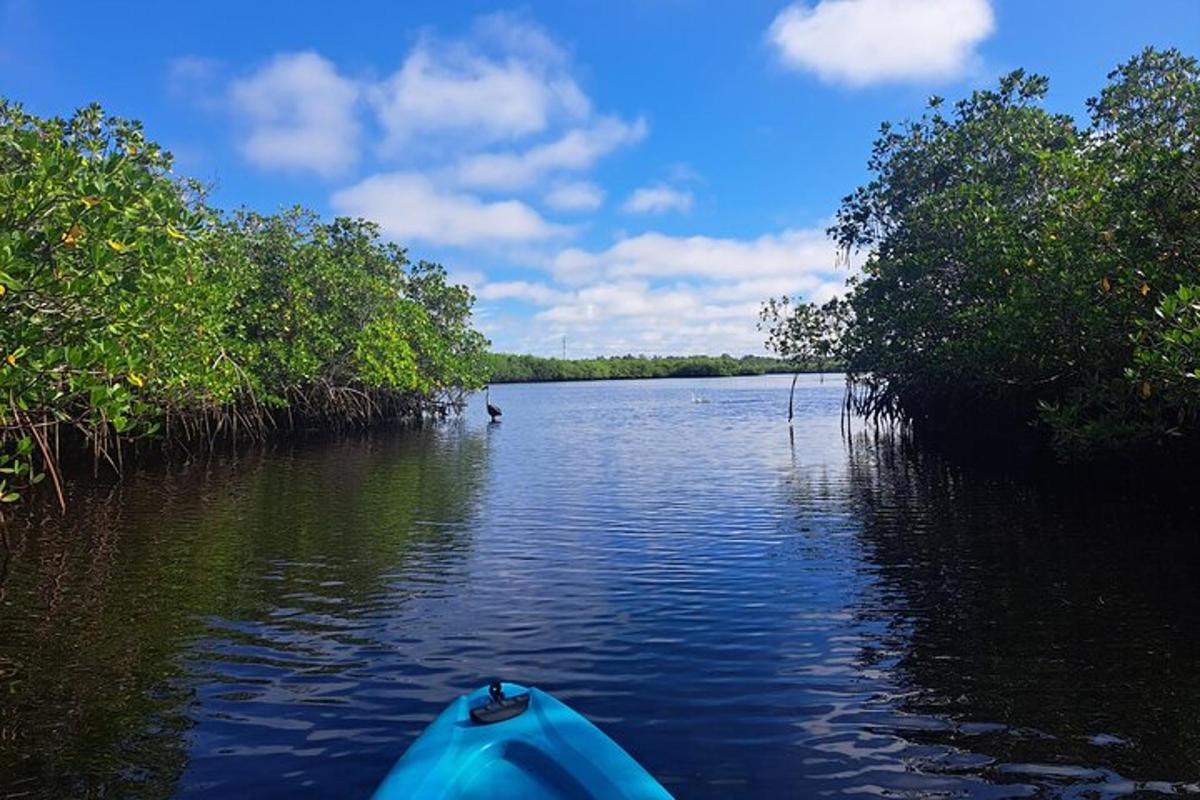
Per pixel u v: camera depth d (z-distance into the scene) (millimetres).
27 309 9695
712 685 6695
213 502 16859
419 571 10742
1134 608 8523
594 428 41812
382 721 6062
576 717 5359
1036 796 4879
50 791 5070
